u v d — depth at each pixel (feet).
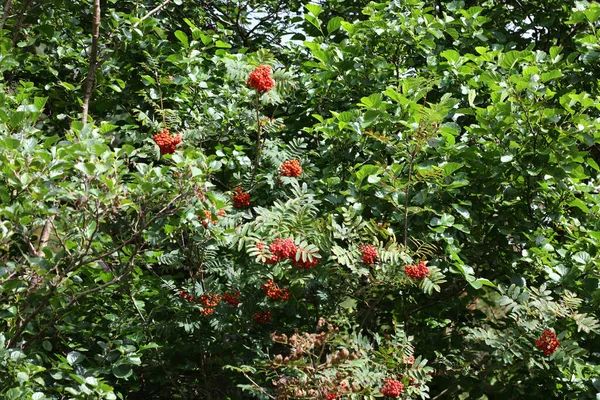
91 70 18.12
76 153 11.91
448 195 16.84
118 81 19.85
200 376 17.83
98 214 12.34
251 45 25.68
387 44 19.30
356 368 13.71
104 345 13.80
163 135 16.35
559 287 16.07
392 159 18.52
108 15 20.75
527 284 17.93
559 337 14.65
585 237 16.79
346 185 17.83
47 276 12.53
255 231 14.85
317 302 16.87
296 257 13.82
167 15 24.11
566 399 16.85
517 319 15.28
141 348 14.15
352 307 17.35
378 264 15.11
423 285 14.76
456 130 15.93
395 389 13.60
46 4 21.03
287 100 20.80
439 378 18.38
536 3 22.56
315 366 13.47
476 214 17.47
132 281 15.49
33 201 12.44
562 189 16.98
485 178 17.42
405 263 15.01
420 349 18.26
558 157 16.44
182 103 20.18
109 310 15.94
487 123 16.87
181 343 16.80
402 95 16.72
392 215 16.79
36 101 14.01
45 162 12.48
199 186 12.93
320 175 18.76
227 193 16.62
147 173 12.80
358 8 23.49
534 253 16.71
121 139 20.58
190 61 19.86
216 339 16.89
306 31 23.00
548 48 23.16
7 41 17.46
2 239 12.50
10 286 12.67
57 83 21.43
